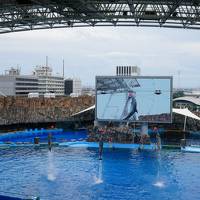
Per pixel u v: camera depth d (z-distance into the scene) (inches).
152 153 1648.6
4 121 2293.3
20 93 5708.7
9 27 1595.7
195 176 1205.7
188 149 1716.3
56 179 1141.1
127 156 1566.2
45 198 936.9
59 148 1766.7
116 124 2084.2
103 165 1365.7
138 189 1045.2
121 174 1224.8
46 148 1764.3
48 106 2578.7
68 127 2593.5
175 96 5329.7
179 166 1365.7
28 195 914.1
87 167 1331.2
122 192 1008.9
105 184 1089.4
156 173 1242.0
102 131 1897.1
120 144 1827.0
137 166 1359.5
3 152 1641.2
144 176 1200.8
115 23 1550.2
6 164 1373.0
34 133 2245.3
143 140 1827.0
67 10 1440.7
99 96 1956.2
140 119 1920.5
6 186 1052.5
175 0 1227.2
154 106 1908.2
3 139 2043.6
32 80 6259.8
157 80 1895.9
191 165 1382.9
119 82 1935.3
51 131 2340.1
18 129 2373.3
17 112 2401.6
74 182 1107.9
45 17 1491.1
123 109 1934.1
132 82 1919.3
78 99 2743.6
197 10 1353.3
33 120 2442.2
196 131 2292.1
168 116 1891.0
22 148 1754.4
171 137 2226.9
